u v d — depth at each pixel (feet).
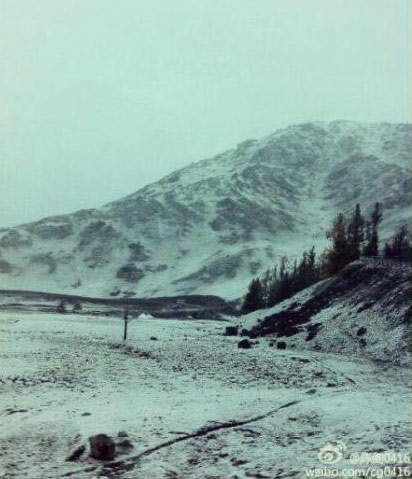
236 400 65.36
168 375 82.89
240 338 147.95
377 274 142.82
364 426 51.03
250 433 51.93
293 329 136.46
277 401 64.90
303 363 95.04
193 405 62.28
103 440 45.68
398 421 51.52
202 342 132.36
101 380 77.10
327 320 132.87
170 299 459.73
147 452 46.80
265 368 90.22
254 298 307.17
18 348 106.52
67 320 212.64
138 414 57.67
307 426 53.67
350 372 86.22
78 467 43.42
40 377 77.30
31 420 54.95
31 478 40.63
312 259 266.57
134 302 421.59
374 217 231.09
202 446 48.37
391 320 111.24
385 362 96.32
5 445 48.39
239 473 41.01
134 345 120.78
